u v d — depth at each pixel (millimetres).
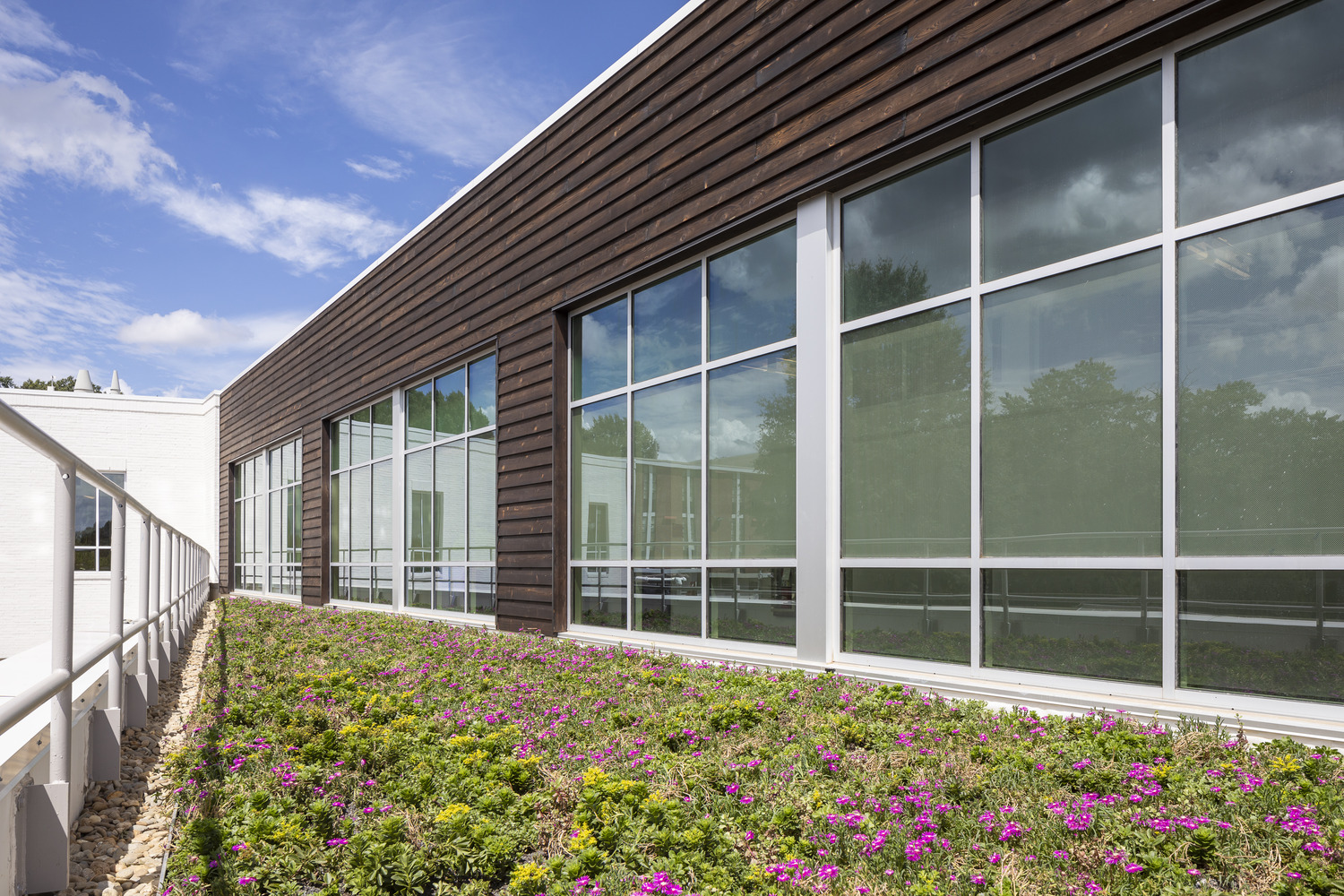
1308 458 3639
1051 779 3197
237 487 21953
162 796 3758
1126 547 4207
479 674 6066
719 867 2568
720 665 6066
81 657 3295
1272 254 3803
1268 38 3887
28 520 20328
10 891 2566
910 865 2572
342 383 14242
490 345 10023
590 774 3225
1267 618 3711
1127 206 4352
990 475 4852
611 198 7910
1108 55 4285
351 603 13906
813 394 5824
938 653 5047
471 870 2680
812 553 5738
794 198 5988
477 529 10234
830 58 5762
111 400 22625
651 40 7484
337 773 3559
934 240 5270
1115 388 4316
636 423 7730
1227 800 2865
